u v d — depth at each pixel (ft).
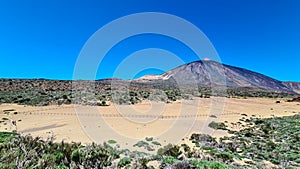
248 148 50.67
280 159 42.37
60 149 24.66
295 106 158.10
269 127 83.30
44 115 79.87
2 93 128.57
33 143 25.63
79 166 21.01
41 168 19.17
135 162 26.07
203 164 26.37
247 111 125.08
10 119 72.02
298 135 69.10
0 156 19.81
